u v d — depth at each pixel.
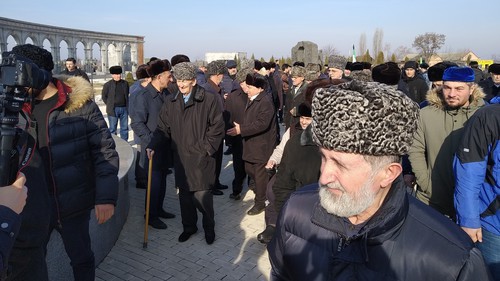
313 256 1.33
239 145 5.66
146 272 3.78
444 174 3.19
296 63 10.19
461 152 2.48
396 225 1.19
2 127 1.39
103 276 3.69
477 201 2.45
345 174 1.14
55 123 2.58
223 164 7.82
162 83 5.04
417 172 3.31
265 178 5.15
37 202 2.04
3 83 1.39
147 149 4.38
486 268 1.16
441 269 1.14
